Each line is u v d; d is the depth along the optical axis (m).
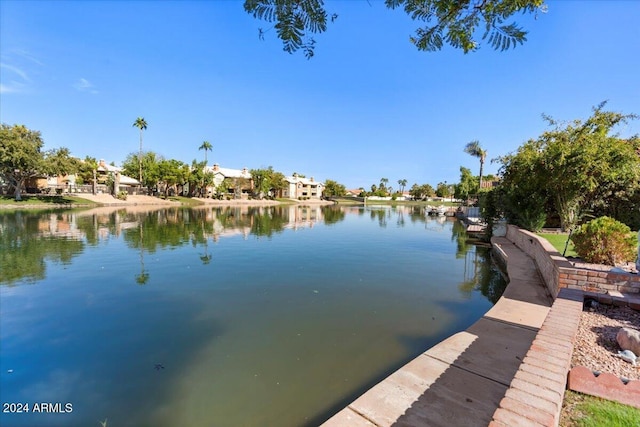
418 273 9.48
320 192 94.06
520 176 13.62
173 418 3.31
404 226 24.08
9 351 4.68
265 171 64.81
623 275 4.78
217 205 48.09
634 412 2.38
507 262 9.08
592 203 13.24
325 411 3.41
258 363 4.35
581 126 12.90
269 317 5.97
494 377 3.42
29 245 13.12
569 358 2.71
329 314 6.14
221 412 3.40
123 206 38.34
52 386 3.85
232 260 11.01
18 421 3.26
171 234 16.88
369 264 10.63
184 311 6.27
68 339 5.05
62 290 7.52
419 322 5.77
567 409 2.44
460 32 2.56
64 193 41.53
